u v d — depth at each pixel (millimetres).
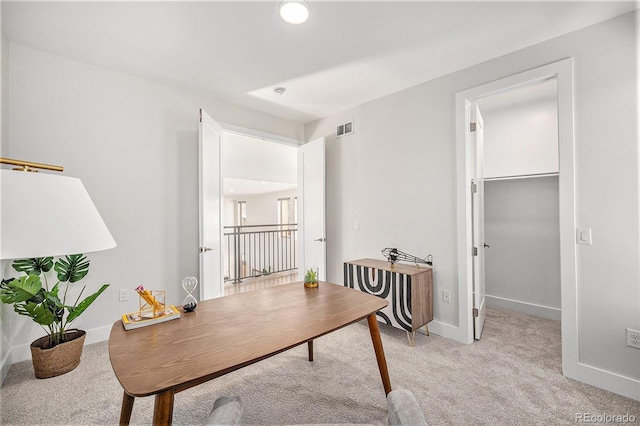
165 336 1356
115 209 2799
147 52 2482
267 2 1873
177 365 1110
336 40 2309
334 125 4016
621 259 1985
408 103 3207
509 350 2619
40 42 2334
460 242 2801
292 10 1931
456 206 2840
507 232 3822
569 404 1874
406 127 3227
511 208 3787
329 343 2764
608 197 2029
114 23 2086
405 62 2654
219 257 3473
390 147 3379
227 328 1453
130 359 1148
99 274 2719
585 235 2111
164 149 3084
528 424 1699
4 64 2238
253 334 1389
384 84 3113
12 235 818
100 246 1008
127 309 2848
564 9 1935
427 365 2354
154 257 3010
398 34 2230
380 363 1840
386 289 2936
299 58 2584
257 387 2059
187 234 3229
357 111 3727
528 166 3400
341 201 3941
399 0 1852
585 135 2115
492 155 3672
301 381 2129
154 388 967
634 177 1937
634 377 1931
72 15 1989
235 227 5504
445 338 2881
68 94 2572
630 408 1834
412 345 2709
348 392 1997
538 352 2578
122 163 2838
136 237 2910
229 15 1996
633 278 1944
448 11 1966
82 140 2641
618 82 1994
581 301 2131
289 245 7770
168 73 2857
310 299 1914
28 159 2404
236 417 909
